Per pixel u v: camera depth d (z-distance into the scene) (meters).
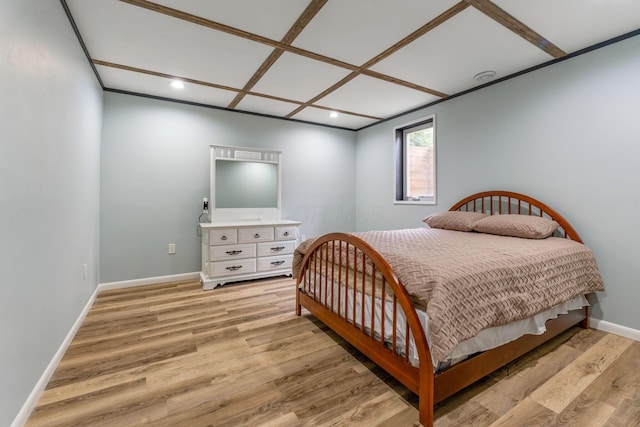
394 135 4.12
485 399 1.45
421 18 1.92
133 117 3.26
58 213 1.73
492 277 1.46
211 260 3.20
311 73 2.77
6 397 1.13
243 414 1.35
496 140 2.86
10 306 1.17
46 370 1.54
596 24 1.95
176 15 1.90
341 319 1.92
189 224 3.60
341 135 4.72
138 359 1.80
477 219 2.74
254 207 3.94
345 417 1.33
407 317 1.34
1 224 1.10
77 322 2.16
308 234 4.47
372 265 1.63
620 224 2.09
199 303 2.77
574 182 2.32
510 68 2.62
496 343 1.52
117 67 2.65
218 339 2.07
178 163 3.52
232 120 3.84
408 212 3.91
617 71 2.09
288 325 2.32
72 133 2.01
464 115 3.16
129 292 3.08
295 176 4.34
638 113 2.00
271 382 1.59
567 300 1.84
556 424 1.29
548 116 2.47
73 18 1.92
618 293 2.12
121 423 1.29
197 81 2.96
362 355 1.87
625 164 2.06
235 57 2.47
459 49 2.30
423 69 2.66
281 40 2.20
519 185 2.69
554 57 2.40
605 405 1.40
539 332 1.70
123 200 3.23
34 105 1.39
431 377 1.25
